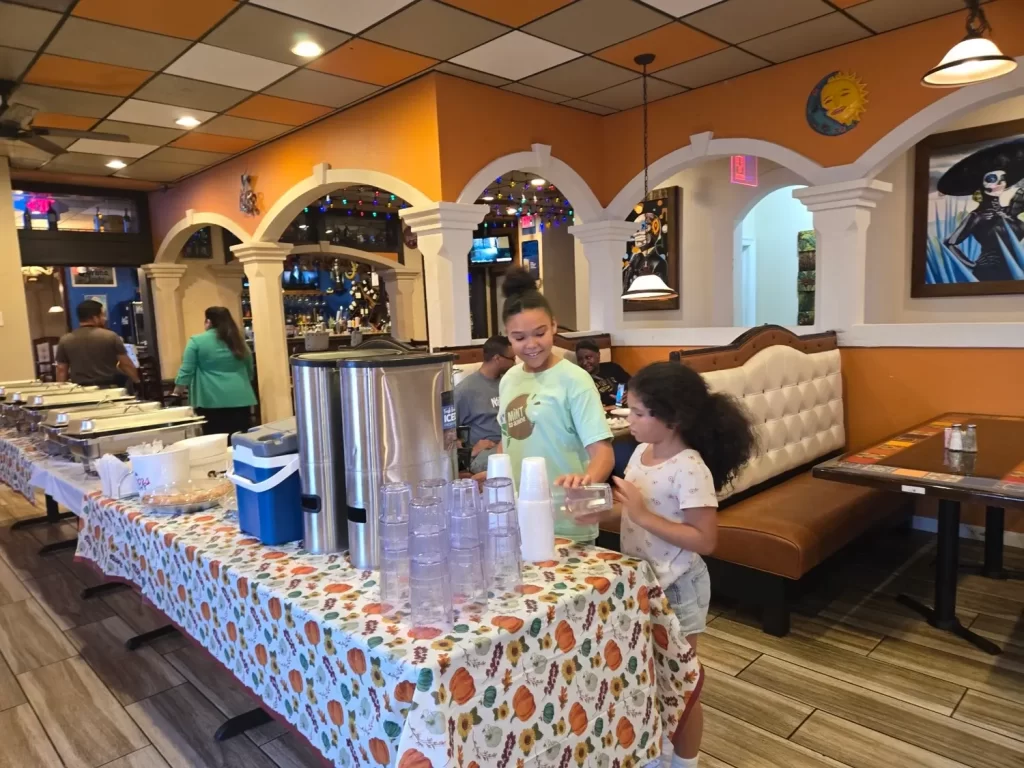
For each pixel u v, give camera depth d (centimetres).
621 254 539
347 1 320
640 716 146
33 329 924
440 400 154
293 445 164
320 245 838
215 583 156
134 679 253
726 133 454
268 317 611
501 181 675
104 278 959
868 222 413
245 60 393
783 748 202
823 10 346
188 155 608
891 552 355
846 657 253
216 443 238
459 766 106
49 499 450
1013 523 358
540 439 173
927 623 276
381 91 452
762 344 349
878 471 243
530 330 167
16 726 225
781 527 271
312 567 149
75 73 410
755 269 767
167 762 205
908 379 386
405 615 122
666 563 163
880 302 539
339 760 122
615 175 524
